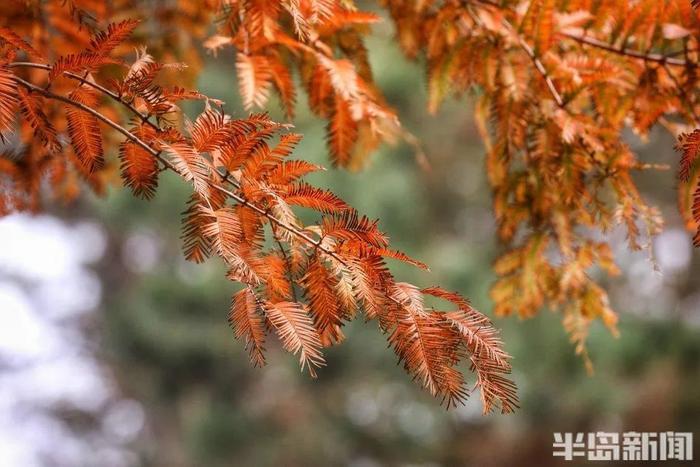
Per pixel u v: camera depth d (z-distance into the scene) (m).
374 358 10.25
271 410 11.17
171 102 2.14
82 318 14.95
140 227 10.62
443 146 10.25
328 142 2.46
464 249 10.11
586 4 2.43
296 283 2.12
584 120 2.43
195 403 11.23
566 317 2.60
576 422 9.48
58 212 13.69
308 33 2.26
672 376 9.02
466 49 2.48
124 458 14.14
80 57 2.13
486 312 9.23
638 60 2.44
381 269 2.10
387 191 9.34
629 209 2.42
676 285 9.99
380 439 10.86
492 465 10.16
